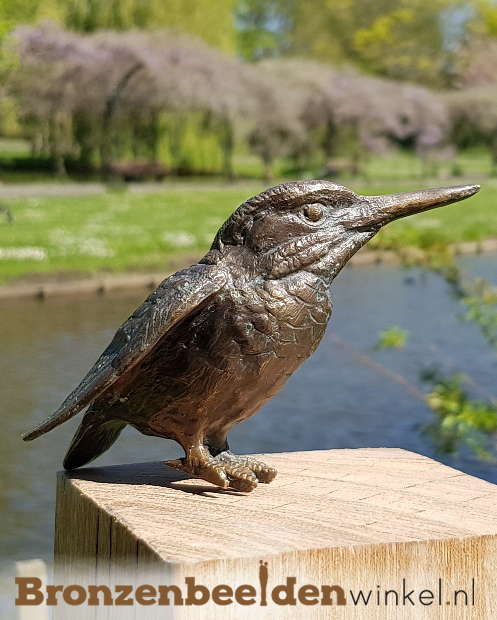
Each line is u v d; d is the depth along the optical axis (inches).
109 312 454.6
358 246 86.2
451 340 387.9
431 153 1530.5
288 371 84.6
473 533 76.5
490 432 216.8
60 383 311.4
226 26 1285.7
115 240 631.2
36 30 989.8
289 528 77.1
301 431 272.1
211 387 83.0
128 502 83.4
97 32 1092.5
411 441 262.7
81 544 86.1
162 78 1084.5
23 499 211.0
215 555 70.3
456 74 1791.3
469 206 975.6
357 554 73.0
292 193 84.1
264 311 81.7
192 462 87.0
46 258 555.5
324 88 1330.0
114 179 1135.0
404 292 503.2
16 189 979.9
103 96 1067.9
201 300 80.0
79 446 90.4
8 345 372.2
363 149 1475.1
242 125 1249.4
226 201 944.9
